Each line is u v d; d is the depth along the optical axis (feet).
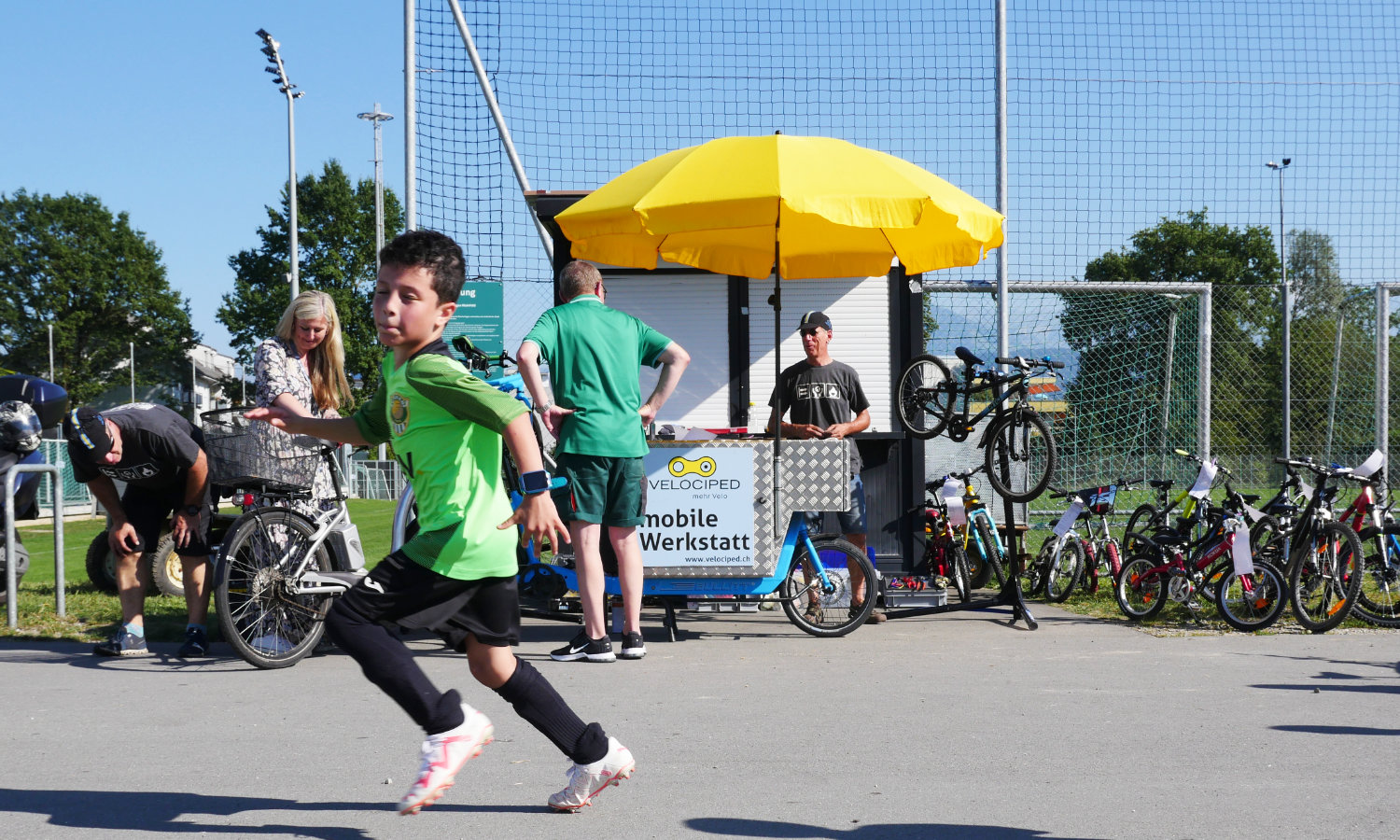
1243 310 43.11
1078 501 25.81
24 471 21.13
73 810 10.34
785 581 20.51
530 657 18.44
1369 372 41.98
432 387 9.20
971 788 11.03
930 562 26.18
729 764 11.85
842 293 26.94
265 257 200.85
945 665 17.49
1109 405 38.19
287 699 15.08
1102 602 25.58
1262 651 18.72
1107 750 12.37
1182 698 14.99
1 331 223.30
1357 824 9.94
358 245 201.67
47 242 224.12
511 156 28.40
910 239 23.79
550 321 18.08
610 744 10.18
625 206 19.42
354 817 10.17
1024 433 21.74
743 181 18.88
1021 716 13.99
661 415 26.91
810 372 23.61
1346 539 21.06
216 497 18.69
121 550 18.13
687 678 16.51
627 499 18.10
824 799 10.69
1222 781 11.23
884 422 26.84
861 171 19.39
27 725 13.58
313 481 18.45
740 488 20.29
